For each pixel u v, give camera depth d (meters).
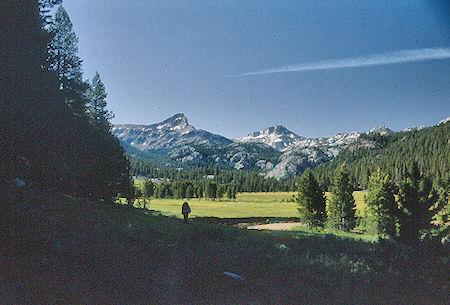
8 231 7.19
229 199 144.75
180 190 154.12
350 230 39.38
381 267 8.08
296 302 6.78
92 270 6.69
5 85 18.69
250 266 9.39
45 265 6.33
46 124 25.00
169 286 6.90
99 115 48.19
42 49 24.19
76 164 32.25
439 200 8.39
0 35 18.58
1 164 14.35
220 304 6.35
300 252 13.79
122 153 44.06
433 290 6.83
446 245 7.38
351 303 6.74
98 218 14.02
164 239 11.92
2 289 5.07
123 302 5.72
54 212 11.87
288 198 153.62
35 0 24.72
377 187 33.12
